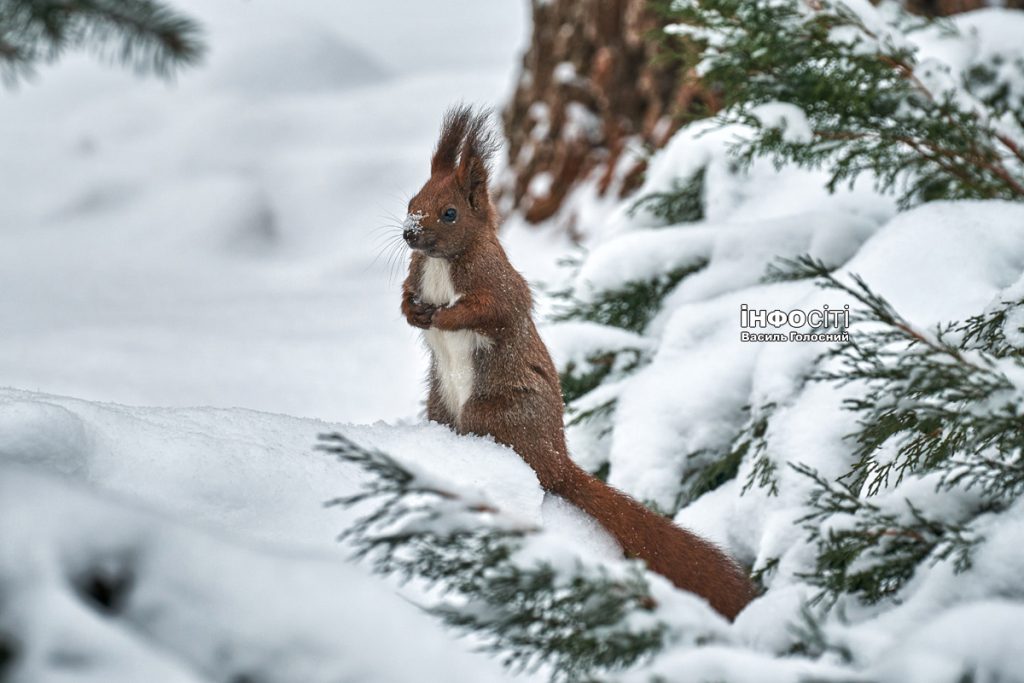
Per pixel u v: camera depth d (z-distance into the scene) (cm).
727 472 1010
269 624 406
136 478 618
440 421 909
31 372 2112
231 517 620
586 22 1991
